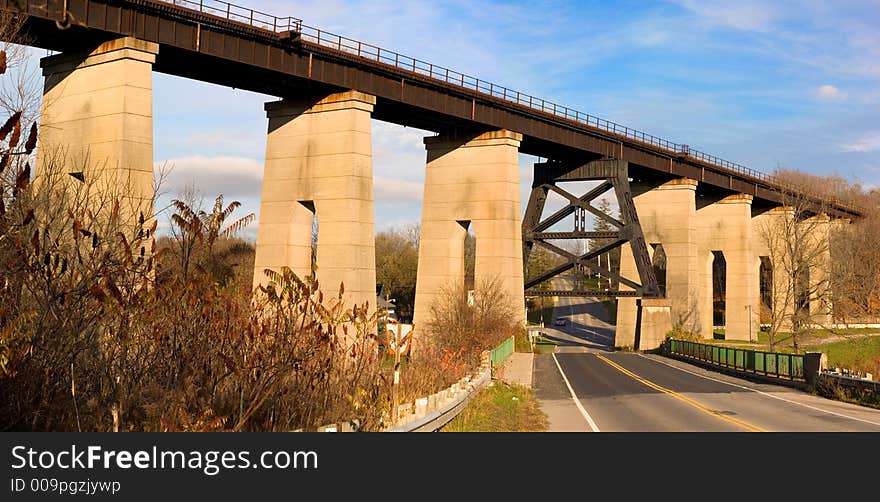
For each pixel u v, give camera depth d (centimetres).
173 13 4009
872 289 11406
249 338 1551
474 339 4988
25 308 1330
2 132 1164
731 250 9775
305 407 1594
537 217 8069
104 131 3831
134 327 1449
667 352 6875
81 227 1439
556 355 6581
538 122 6744
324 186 5106
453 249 6600
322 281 5031
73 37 3875
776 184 10338
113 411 1289
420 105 5603
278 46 4625
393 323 2156
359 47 5100
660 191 8869
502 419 2419
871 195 16888
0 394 1283
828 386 3369
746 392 3534
